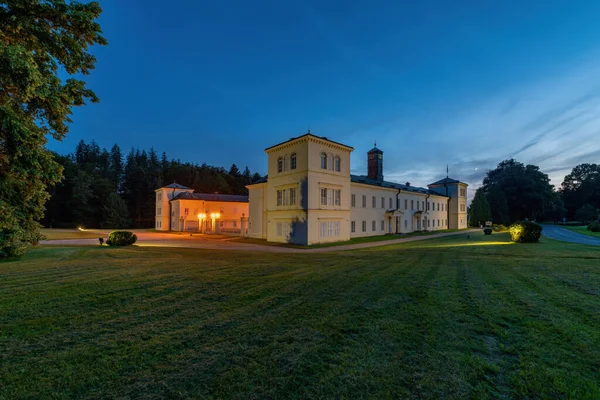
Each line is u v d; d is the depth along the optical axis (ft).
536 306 18.37
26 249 41.96
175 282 25.67
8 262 37.40
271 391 9.93
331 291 22.68
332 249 75.15
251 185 117.39
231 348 13.01
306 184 87.45
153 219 252.42
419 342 13.55
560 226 185.98
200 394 9.75
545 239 79.87
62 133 35.42
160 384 10.34
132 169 276.62
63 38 33.76
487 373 11.02
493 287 23.47
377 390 9.96
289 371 11.14
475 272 30.58
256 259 44.91
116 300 20.15
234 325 15.72
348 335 14.39
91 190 219.20
